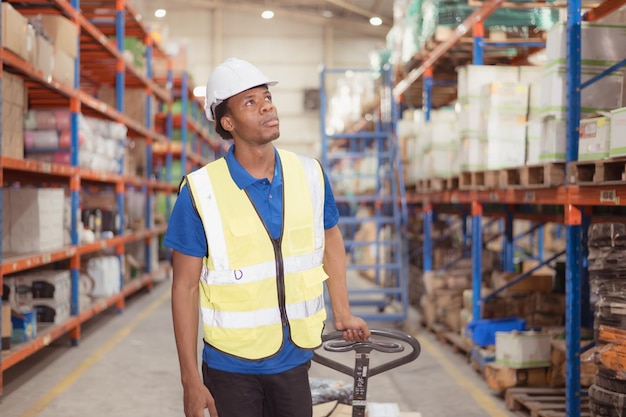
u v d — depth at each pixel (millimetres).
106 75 10789
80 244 7480
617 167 3750
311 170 2438
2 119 5508
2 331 5344
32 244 6230
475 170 6125
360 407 2604
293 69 28172
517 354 5160
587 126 4027
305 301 2357
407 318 8711
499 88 5734
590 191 4012
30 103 8414
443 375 6090
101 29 10734
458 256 9367
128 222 10570
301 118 28234
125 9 9773
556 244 16609
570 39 4262
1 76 5000
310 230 2375
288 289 2330
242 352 2301
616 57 4395
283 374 2352
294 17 27781
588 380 4816
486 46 7035
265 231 2305
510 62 8508
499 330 6035
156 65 13680
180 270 2312
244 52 27984
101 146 8266
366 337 2537
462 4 7484
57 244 6770
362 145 14117
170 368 6355
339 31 28328
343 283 2557
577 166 4098
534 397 4949
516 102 5754
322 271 2426
